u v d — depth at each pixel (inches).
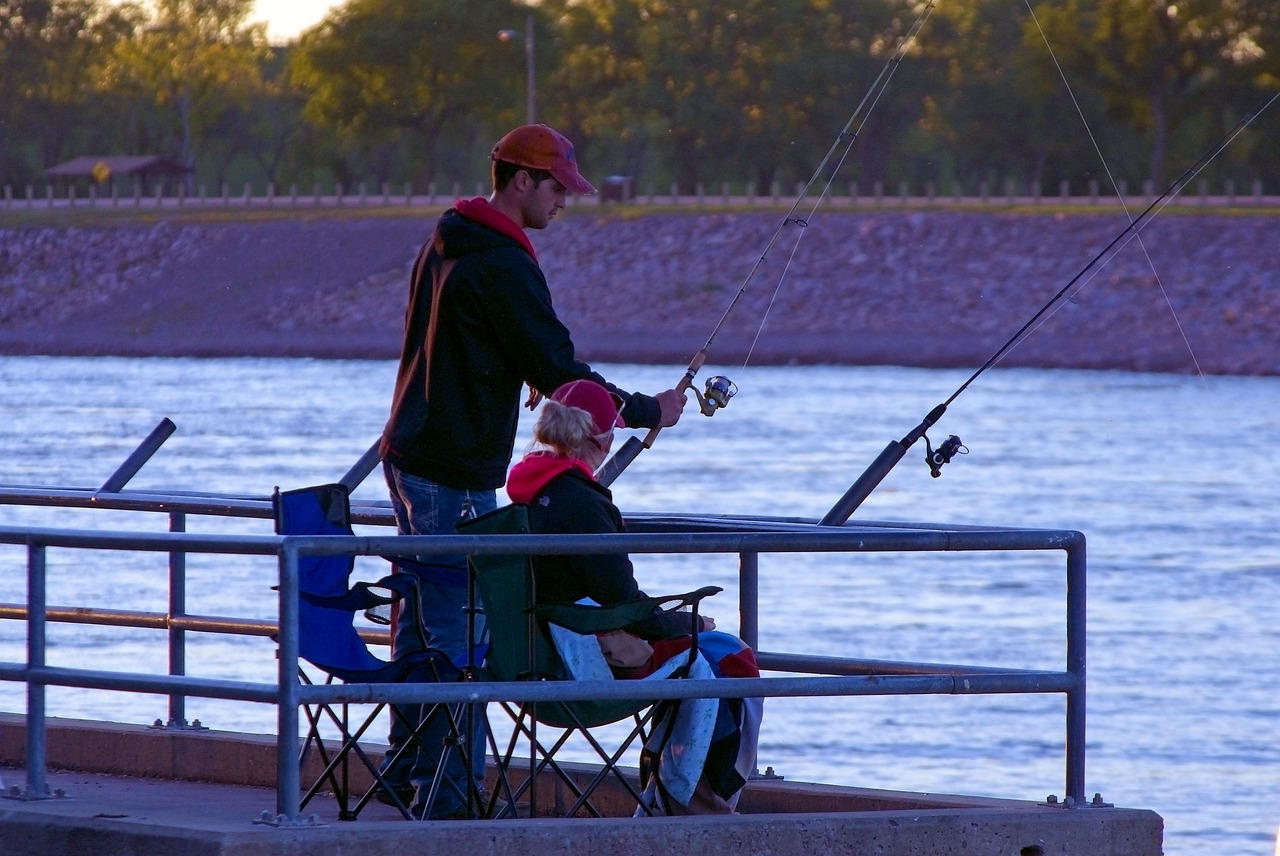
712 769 790.5
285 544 679.1
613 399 791.1
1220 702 2185.0
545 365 790.5
